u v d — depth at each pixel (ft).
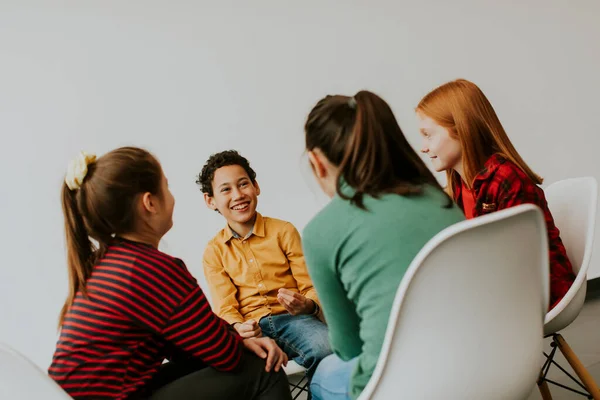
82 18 7.82
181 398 4.09
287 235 6.54
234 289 6.52
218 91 8.62
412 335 3.29
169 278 4.00
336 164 3.78
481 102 5.60
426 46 10.03
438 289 3.22
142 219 4.23
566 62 11.03
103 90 7.94
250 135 8.84
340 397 3.87
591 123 11.24
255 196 6.51
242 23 8.76
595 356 7.77
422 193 3.65
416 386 3.38
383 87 9.73
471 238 3.15
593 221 5.04
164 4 8.28
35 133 7.58
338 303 3.79
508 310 3.45
